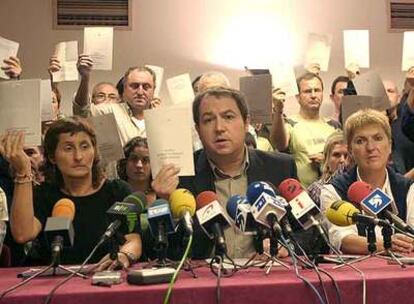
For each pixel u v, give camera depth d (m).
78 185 2.32
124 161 3.13
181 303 1.39
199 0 5.80
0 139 2.03
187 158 1.96
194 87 4.43
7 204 2.22
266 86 3.11
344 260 1.81
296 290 1.42
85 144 2.30
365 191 1.90
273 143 4.05
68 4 5.68
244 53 5.82
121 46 5.71
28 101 2.04
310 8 5.89
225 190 2.26
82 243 2.21
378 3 5.97
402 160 3.44
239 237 2.14
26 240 1.99
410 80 3.37
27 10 5.64
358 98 3.25
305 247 1.79
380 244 1.96
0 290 1.43
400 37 6.00
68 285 1.46
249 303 1.40
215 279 1.50
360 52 4.51
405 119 3.00
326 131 4.26
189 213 1.71
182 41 5.78
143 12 5.75
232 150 2.16
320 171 3.97
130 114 4.02
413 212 2.28
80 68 3.82
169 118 1.98
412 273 1.52
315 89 4.39
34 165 2.70
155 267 1.65
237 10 5.83
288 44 5.85
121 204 1.81
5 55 3.46
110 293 1.37
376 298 1.45
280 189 1.82
